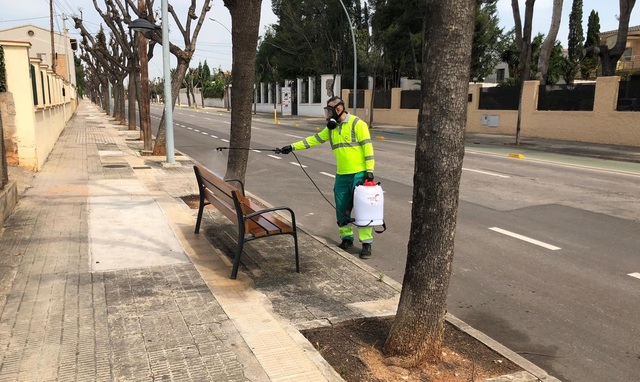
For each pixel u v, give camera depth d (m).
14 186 7.70
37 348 3.56
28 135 11.01
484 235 7.22
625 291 5.22
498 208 8.94
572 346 4.12
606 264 6.02
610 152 18.09
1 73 10.48
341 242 6.59
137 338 3.73
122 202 8.30
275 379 3.23
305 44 45.28
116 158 14.23
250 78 7.71
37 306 4.25
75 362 3.39
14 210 7.53
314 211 8.59
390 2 31.22
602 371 3.75
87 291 4.59
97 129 26.23
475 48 36.75
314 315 4.21
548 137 24.03
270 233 5.13
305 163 14.80
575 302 4.95
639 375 3.70
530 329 4.41
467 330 4.05
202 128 30.52
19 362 3.37
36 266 5.20
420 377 3.37
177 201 8.48
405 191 10.55
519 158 16.70
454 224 3.42
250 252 5.91
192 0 14.23
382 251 6.47
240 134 7.82
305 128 32.12
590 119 22.02
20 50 10.61
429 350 3.52
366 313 4.27
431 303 3.46
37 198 8.43
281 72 49.53
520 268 5.88
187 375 3.25
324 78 44.75
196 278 4.99
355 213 5.98
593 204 9.29
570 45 47.69
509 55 41.12
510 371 3.49
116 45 32.81
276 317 4.16
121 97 30.83
